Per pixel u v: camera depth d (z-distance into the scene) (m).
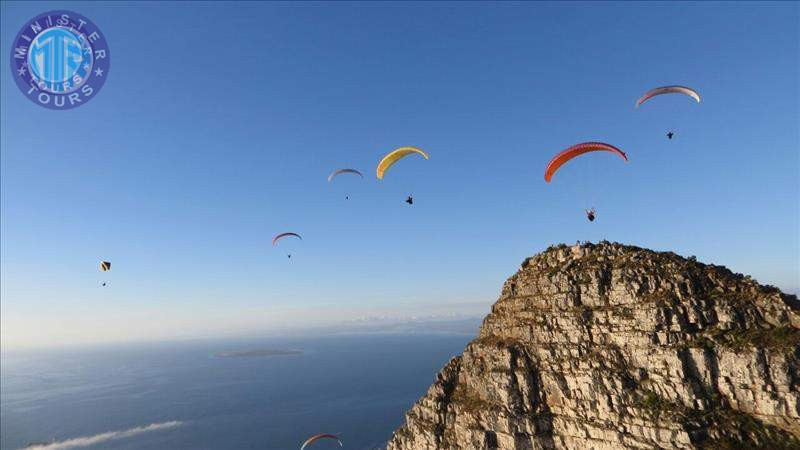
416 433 88.94
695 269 76.75
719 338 67.44
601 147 71.69
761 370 62.22
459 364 95.56
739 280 74.31
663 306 72.69
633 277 78.94
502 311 95.31
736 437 60.03
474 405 83.38
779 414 59.72
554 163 78.81
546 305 86.62
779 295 68.56
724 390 64.69
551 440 73.81
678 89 68.00
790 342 62.41
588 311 80.31
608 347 75.12
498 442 76.31
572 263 89.75
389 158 89.62
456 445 80.62
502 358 83.69
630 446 64.75
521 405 77.50
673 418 63.31
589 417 71.12
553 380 76.69
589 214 60.06
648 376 69.81
